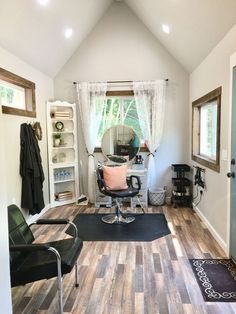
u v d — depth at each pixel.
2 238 1.25
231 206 2.73
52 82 5.00
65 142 5.04
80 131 5.10
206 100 3.65
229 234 2.79
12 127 3.47
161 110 4.87
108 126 5.08
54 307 2.06
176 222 3.93
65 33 4.03
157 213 4.38
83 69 4.96
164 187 5.09
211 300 2.11
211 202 3.51
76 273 2.33
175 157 5.04
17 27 3.09
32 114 4.06
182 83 4.88
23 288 2.31
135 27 4.82
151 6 3.81
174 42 4.22
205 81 3.75
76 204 4.96
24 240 2.31
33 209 3.81
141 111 4.92
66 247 2.18
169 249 3.03
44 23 3.41
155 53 4.85
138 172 4.71
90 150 5.03
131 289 2.27
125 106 5.05
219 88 3.08
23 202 3.69
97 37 4.88
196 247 3.07
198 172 4.11
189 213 4.37
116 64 4.90
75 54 4.94
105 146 5.09
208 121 4.13
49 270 1.91
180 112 4.95
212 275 2.47
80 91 4.95
